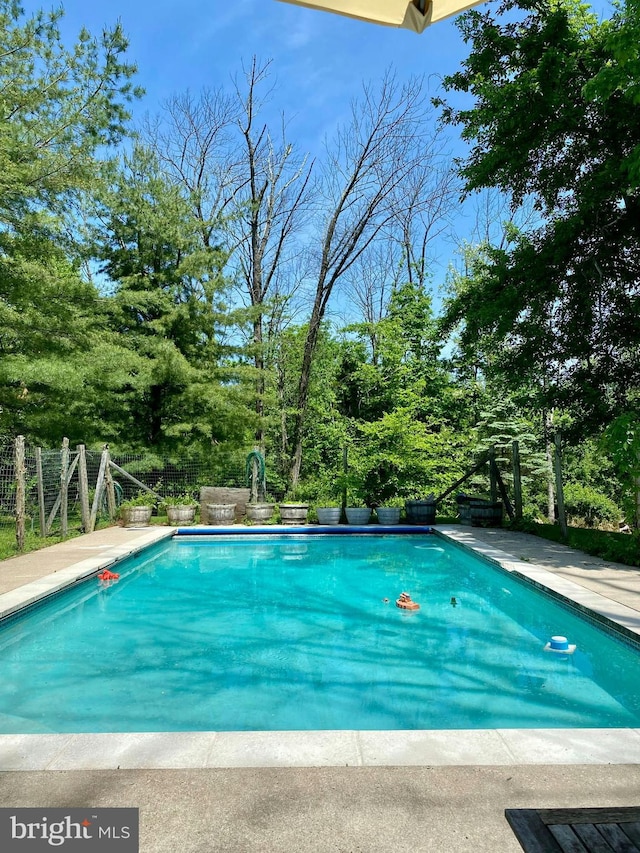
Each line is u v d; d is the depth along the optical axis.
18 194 13.22
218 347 19.08
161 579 8.55
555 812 2.11
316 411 23.12
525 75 8.73
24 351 14.86
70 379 13.74
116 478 16.05
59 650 5.34
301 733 2.95
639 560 7.62
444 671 4.70
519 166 9.70
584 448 20.25
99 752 2.76
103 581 7.93
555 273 9.86
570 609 5.77
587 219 9.28
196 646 5.43
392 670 4.73
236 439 18.62
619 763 2.62
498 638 5.60
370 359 23.62
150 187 18.36
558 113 8.83
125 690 4.34
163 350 16.75
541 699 4.11
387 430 15.38
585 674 4.61
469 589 7.80
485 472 18.97
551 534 10.96
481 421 20.06
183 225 18.58
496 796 2.34
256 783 2.46
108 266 18.81
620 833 1.97
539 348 10.97
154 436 18.52
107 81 15.70
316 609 6.75
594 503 19.72
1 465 12.29
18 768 2.61
